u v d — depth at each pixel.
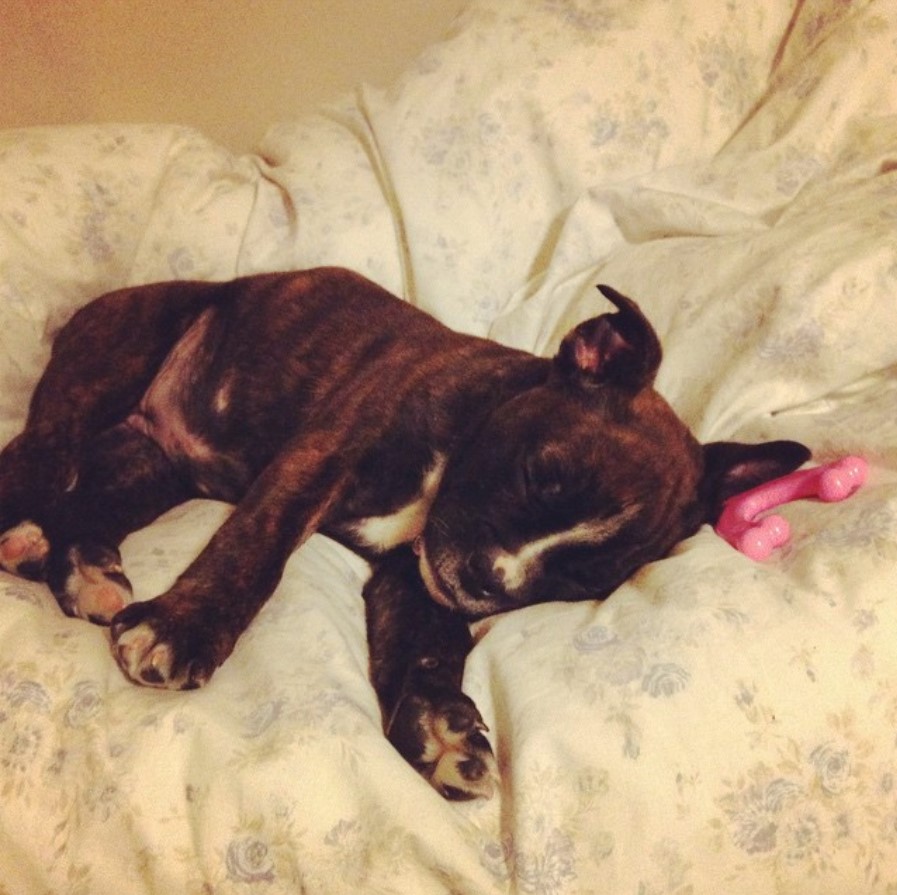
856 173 0.66
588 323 0.56
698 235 0.68
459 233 0.72
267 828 0.42
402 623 0.56
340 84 0.87
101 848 0.42
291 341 0.63
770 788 0.43
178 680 0.47
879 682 0.45
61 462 0.59
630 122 0.72
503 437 0.55
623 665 0.44
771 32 0.76
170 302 0.65
